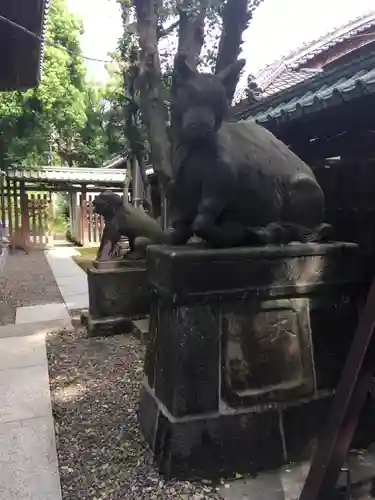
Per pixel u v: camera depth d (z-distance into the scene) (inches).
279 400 91.7
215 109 81.1
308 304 94.3
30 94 570.9
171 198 96.1
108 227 198.5
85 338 185.5
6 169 514.0
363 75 107.3
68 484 86.7
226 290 86.5
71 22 611.8
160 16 167.8
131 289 193.9
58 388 133.6
